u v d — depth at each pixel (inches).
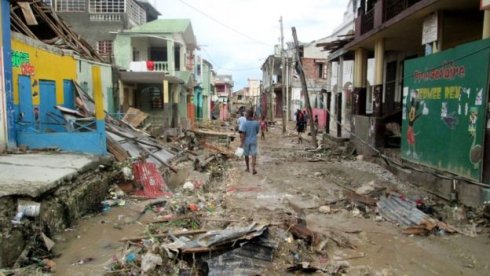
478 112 290.2
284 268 194.9
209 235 208.7
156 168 378.9
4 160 311.7
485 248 225.0
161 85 950.4
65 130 431.2
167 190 360.5
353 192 358.9
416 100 402.0
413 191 356.5
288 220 260.4
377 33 515.2
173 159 513.3
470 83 301.4
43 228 221.1
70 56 545.6
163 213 289.9
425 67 381.1
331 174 470.0
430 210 287.7
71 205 256.7
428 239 240.7
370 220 282.5
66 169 279.0
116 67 772.6
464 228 257.1
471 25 387.2
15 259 193.2
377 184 392.5
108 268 191.5
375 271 196.1
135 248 214.8
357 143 626.5
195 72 1325.0
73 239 233.8
